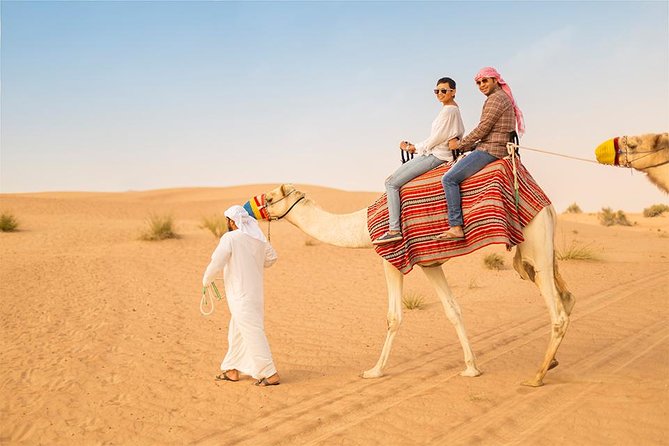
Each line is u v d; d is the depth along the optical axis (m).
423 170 8.25
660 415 6.52
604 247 25.14
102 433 7.16
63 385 9.00
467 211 7.81
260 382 8.71
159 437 6.97
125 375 9.48
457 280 18.06
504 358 9.58
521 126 8.02
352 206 40.44
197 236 26.58
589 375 8.32
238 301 8.77
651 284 15.98
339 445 6.41
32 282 17.03
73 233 27.17
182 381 9.09
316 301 15.57
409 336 11.62
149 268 19.73
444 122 8.09
